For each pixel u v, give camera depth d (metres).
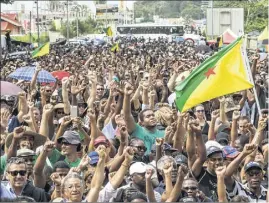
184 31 113.69
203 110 16.42
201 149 12.23
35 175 11.68
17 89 15.32
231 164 11.90
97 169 10.88
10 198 10.07
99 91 20.56
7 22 84.44
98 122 16.30
